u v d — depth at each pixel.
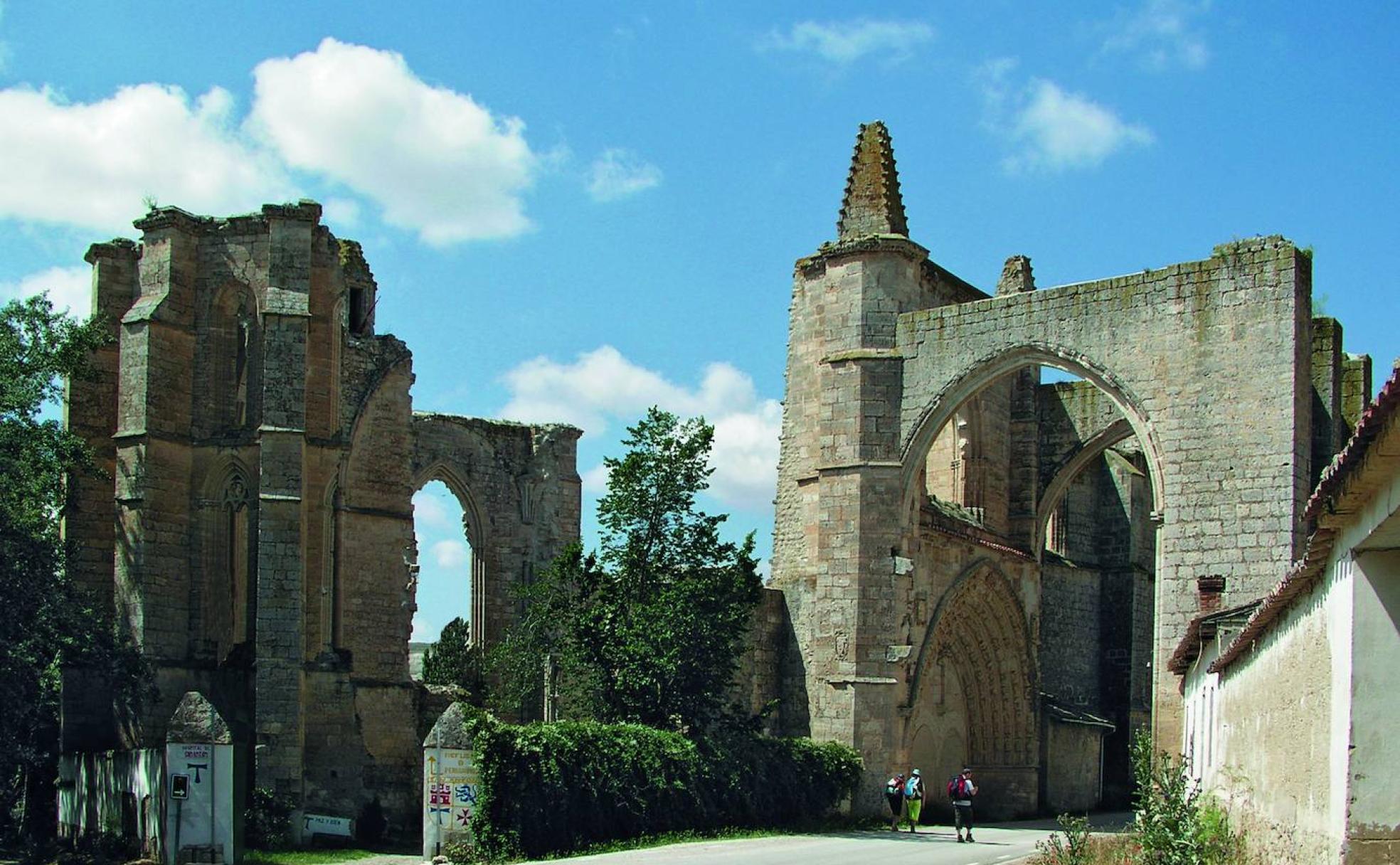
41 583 40.53
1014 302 43.81
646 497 42.78
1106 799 57.09
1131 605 58.22
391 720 48.12
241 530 47.12
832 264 47.50
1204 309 40.19
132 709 45.38
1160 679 39.16
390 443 50.00
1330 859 18.48
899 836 41.09
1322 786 19.41
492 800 34.44
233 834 35.22
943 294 49.88
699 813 39.16
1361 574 17.73
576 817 35.88
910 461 45.31
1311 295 40.09
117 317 49.03
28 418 42.56
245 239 47.06
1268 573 38.19
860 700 44.75
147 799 37.66
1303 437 38.94
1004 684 52.28
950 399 44.81
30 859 39.16
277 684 43.16
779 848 35.47
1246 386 39.25
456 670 60.69
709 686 41.66
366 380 49.53
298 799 42.69
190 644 46.25
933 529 47.50
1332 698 18.75
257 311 47.16
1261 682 24.86
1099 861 29.91
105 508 48.47
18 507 43.25
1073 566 57.47
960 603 50.09
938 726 50.00
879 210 47.38
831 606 45.53
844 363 46.28
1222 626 32.12
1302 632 21.08
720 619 41.81
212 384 47.28
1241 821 26.80
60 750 45.59
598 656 41.78
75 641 42.16
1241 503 38.88
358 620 48.28
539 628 44.12
